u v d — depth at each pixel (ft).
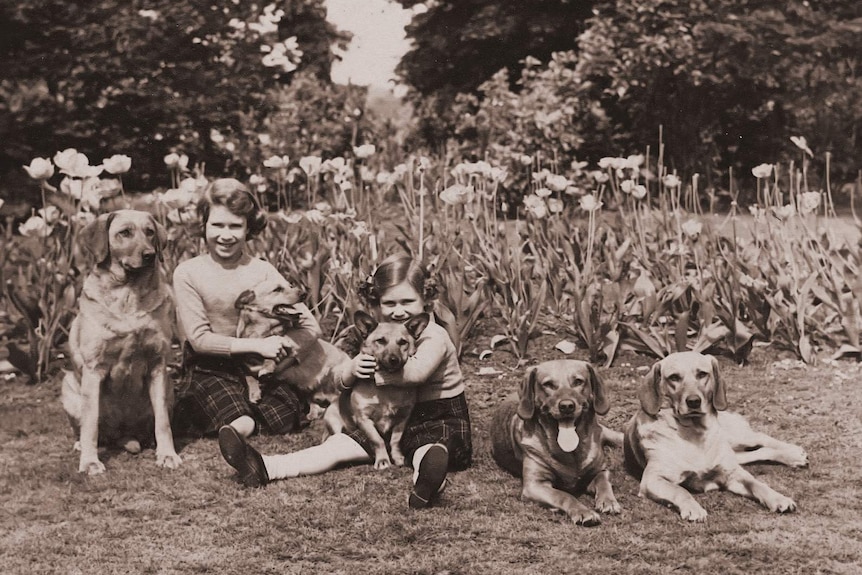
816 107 53.21
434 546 14.84
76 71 46.91
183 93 48.08
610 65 50.34
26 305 26.02
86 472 18.58
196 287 20.72
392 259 19.17
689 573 13.73
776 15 51.67
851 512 15.85
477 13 64.34
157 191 30.12
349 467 18.53
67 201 27.22
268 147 47.19
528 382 16.67
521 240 31.07
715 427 16.99
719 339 24.97
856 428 20.08
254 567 14.23
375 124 52.65
